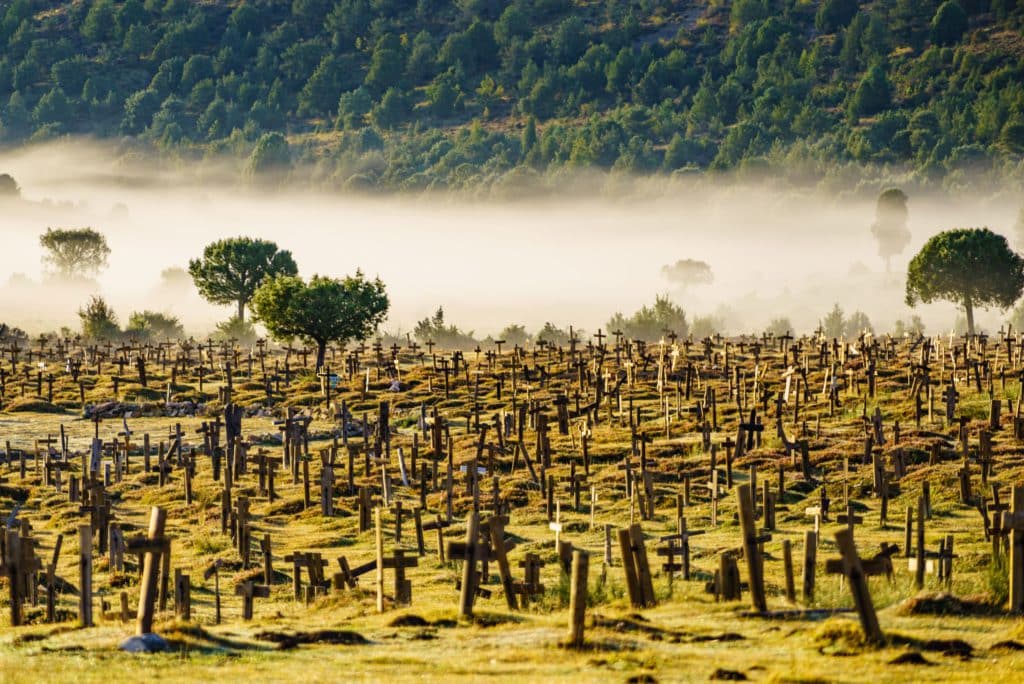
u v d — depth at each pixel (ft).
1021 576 176.24
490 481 391.65
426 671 149.69
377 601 200.13
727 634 163.73
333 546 313.32
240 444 428.97
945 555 209.26
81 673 148.66
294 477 411.75
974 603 179.52
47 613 206.28
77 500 388.78
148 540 166.71
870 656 152.25
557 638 163.22
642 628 168.96
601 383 531.09
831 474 373.40
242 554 284.00
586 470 390.83
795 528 308.40
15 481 434.30
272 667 152.56
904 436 413.80
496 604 202.28
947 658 152.35
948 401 436.76
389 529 330.95
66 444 477.77
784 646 159.12
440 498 369.50
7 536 204.54
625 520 331.98
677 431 464.24
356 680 144.46
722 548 274.16
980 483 344.69
